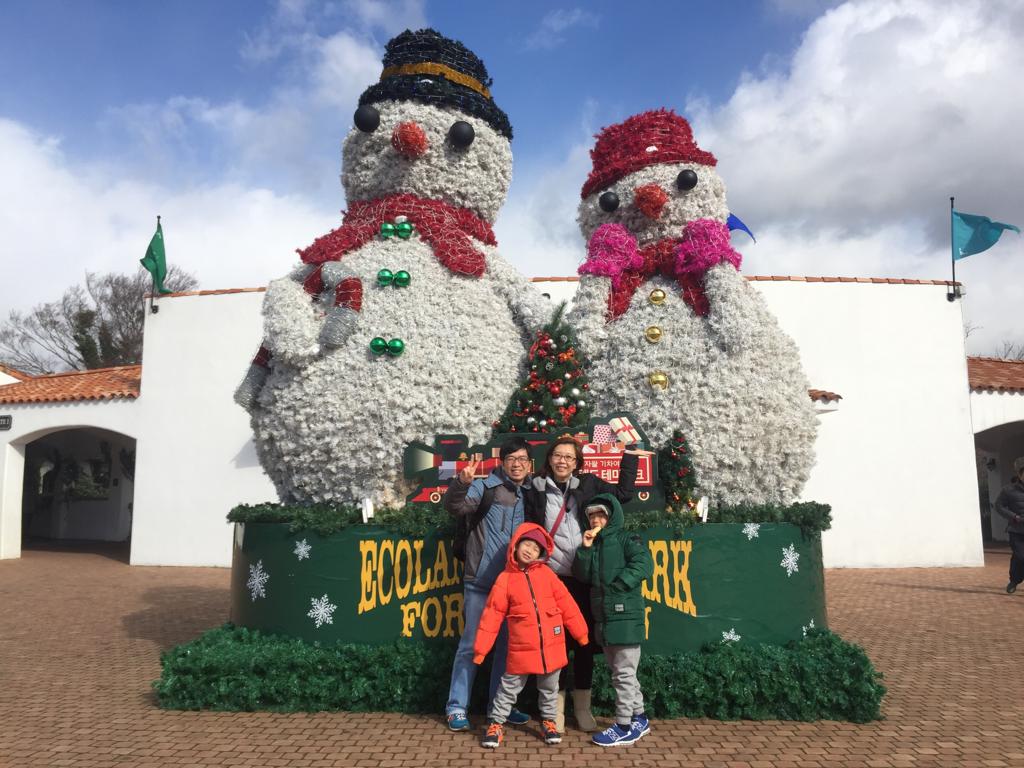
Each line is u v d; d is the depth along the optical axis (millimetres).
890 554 12969
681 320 5691
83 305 33250
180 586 11258
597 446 5230
